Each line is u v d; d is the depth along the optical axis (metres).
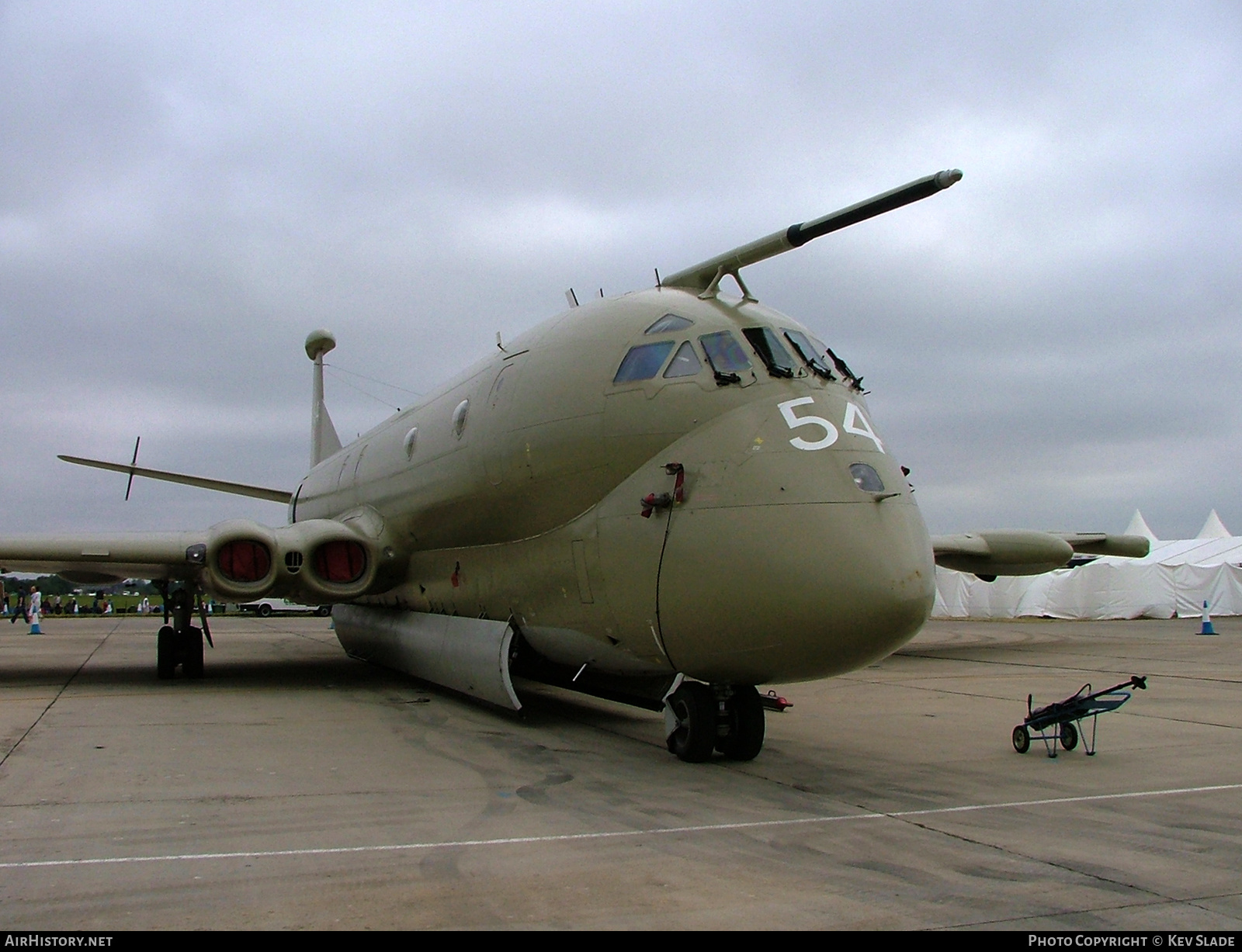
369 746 7.64
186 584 13.14
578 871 4.30
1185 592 29.62
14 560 11.31
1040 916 3.77
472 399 9.80
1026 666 15.25
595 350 8.10
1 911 3.70
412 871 4.27
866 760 7.34
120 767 6.59
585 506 7.79
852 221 7.17
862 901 3.94
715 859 4.54
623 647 7.56
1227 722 9.27
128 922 3.59
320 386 21.77
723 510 6.53
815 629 6.15
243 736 8.08
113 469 16.81
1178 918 3.77
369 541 11.71
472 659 9.49
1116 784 6.45
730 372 7.17
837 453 6.64
